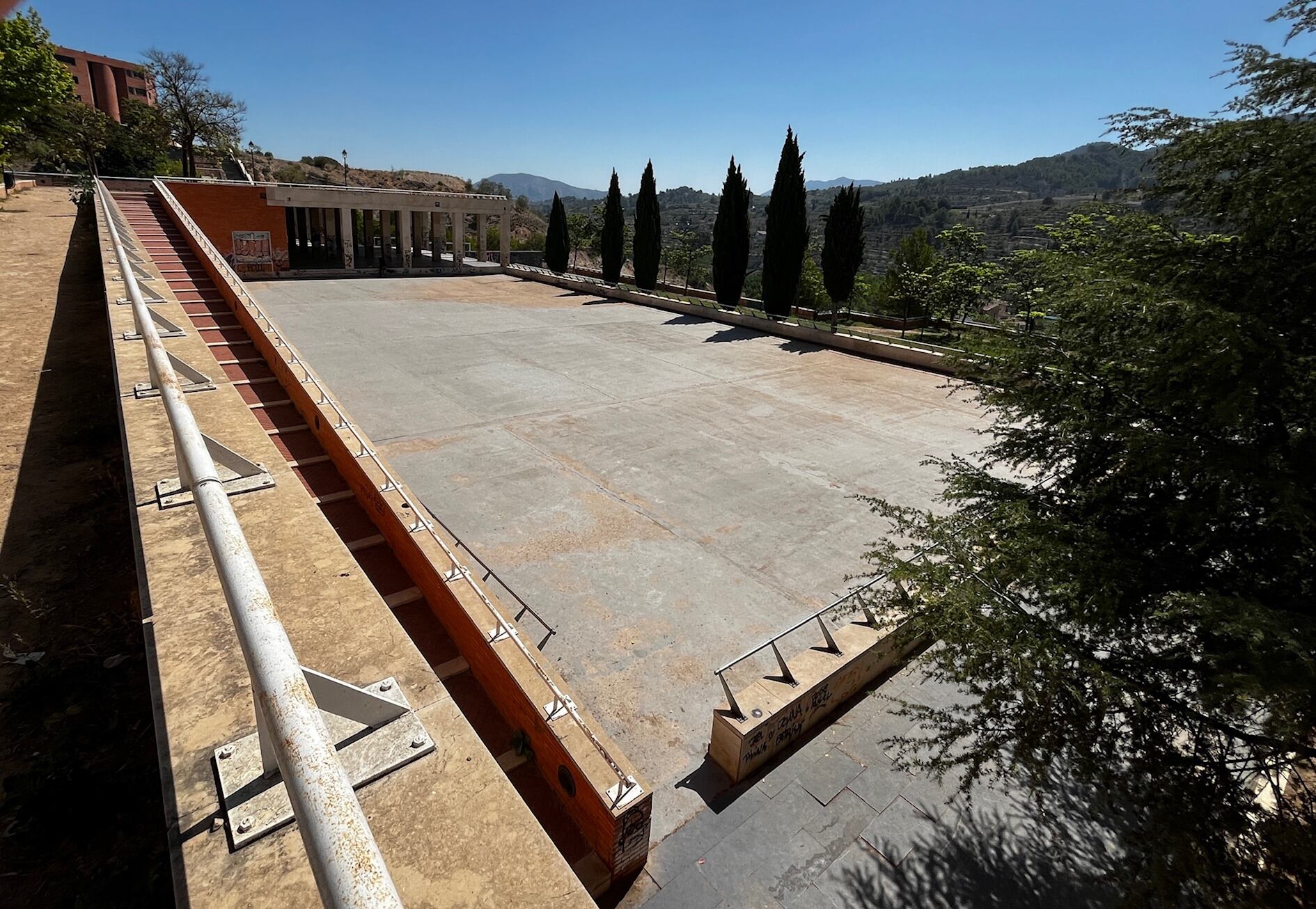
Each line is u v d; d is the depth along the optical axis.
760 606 8.91
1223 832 4.12
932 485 13.01
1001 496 6.00
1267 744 4.23
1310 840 3.72
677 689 7.38
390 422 14.86
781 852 5.61
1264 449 4.55
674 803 6.02
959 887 5.39
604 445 14.28
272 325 9.91
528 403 16.72
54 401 9.86
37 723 4.48
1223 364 4.30
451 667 5.79
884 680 7.71
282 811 1.64
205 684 2.00
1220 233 5.19
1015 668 4.69
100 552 6.30
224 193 33.75
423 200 39.22
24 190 36.84
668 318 29.61
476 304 30.77
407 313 27.59
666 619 8.55
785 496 12.23
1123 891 4.82
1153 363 4.94
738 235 30.44
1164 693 4.58
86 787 3.90
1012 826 5.92
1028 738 4.77
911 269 34.47
